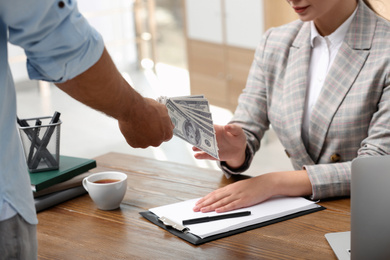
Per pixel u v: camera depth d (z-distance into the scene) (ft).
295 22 5.87
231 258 3.90
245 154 5.52
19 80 19.06
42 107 17.37
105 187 4.75
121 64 21.65
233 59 15.70
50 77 3.22
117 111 3.61
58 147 5.18
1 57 3.00
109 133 14.90
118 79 3.49
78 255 4.10
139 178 5.61
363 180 3.38
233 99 16.17
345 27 5.28
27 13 2.89
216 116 15.90
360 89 5.14
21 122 5.12
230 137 5.27
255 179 4.83
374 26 5.20
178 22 20.15
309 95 5.59
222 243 4.12
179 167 5.86
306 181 4.81
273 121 5.77
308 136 5.59
